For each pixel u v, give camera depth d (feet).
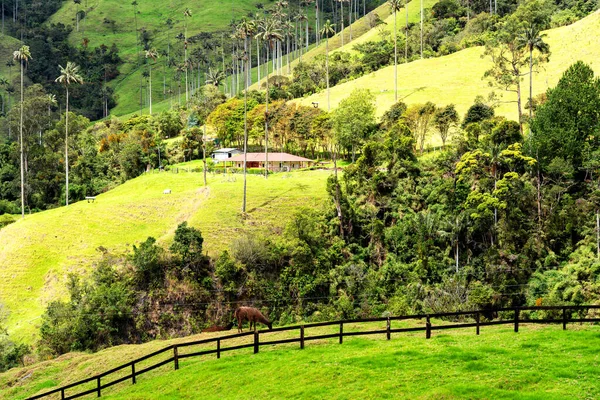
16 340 305.32
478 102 473.67
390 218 361.51
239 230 367.86
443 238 329.93
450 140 470.80
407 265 324.39
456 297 280.92
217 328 216.95
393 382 109.81
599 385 98.37
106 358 179.63
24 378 184.14
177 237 334.44
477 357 117.19
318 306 311.27
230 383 124.67
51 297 346.33
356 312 297.94
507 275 306.35
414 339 137.59
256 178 462.60
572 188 345.10
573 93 358.02
